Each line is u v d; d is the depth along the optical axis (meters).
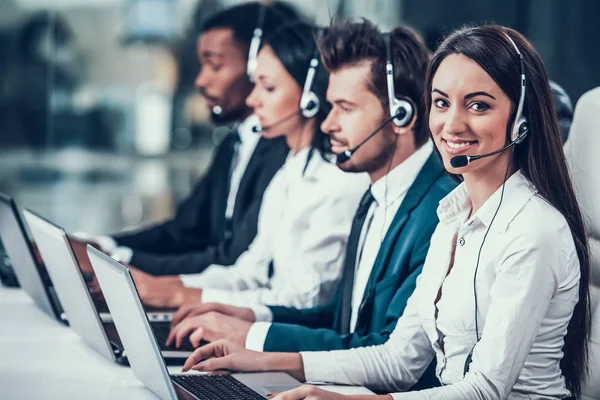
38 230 3.08
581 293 2.43
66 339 3.07
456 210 2.55
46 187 7.61
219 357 2.70
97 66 7.43
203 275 3.98
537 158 2.38
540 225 2.31
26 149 7.57
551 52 5.42
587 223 2.70
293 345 2.91
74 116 7.51
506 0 5.52
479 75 2.35
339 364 2.70
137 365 2.47
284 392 2.30
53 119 7.52
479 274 2.40
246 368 2.68
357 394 2.39
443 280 2.56
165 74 7.25
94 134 7.48
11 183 7.61
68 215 7.58
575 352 2.48
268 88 3.82
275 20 4.46
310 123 3.77
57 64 7.47
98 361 2.79
